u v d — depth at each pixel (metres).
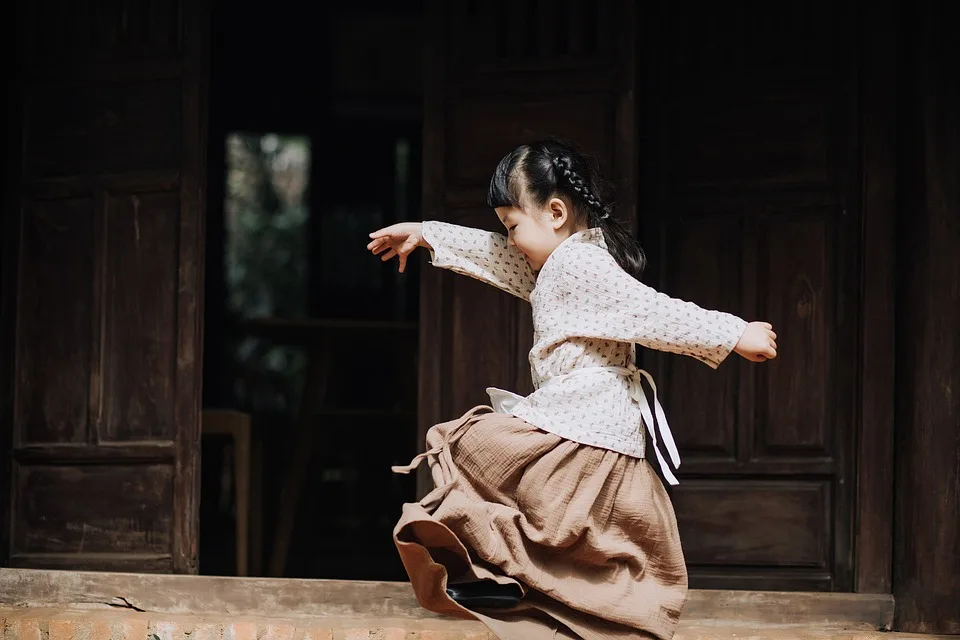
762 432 3.84
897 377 3.63
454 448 2.36
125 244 4.03
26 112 4.15
